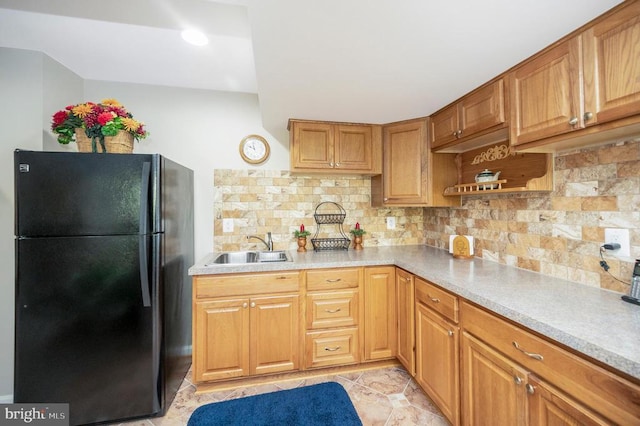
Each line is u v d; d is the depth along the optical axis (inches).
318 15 40.9
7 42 68.8
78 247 58.1
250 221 97.0
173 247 69.7
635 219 44.8
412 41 47.6
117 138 64.7
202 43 69.7
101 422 59.9
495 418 44.8
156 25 62.9
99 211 58.9
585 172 52.3
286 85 64.5
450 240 84.1
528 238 64.5
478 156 80.1
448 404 56.6
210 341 71.1
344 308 78.3
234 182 96.3
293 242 99.4
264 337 73.9
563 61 45.6
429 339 63.8
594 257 50.9
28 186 56.1
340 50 50.4
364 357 79.1
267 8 39.4
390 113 83.9
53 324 57.6
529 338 38.9
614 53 38.3
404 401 67.2
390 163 92.6
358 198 104.9
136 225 60.5
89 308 58.8
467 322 51.7
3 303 69.8
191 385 75.2
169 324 66.6
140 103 90.7
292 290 75.5
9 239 70.2
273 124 93.3
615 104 38.1
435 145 83.6
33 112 72.1
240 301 72.7
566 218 55.9
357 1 38.1
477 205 80.7
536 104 50.8
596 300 44.3
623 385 28.5
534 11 39.7
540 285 52.9
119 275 59.9
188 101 94.0
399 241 107.9
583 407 32.1
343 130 91.5
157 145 91.8
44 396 57.5
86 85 87.4
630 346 29.9
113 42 69.4
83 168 58.2
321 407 51.4
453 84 64.2
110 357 59.9
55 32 65.2
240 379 74.8
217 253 93.7
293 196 100.0
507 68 56.7
